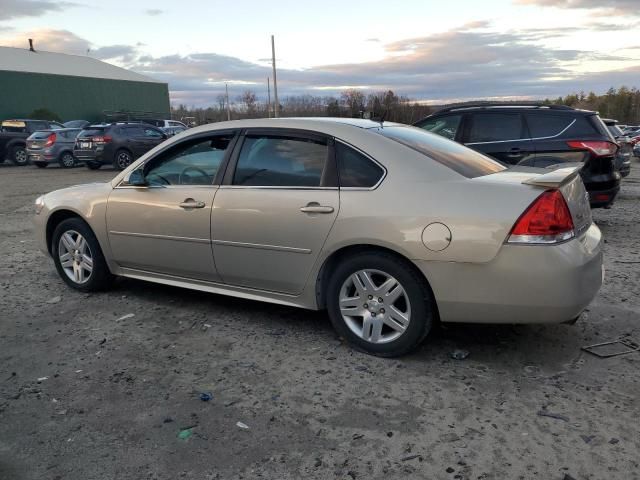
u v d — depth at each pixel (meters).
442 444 2.78
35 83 48.31
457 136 7.82
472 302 3.37
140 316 4.58
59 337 4.16
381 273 3.63
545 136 7.34
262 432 2.91
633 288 5.04
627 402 3.12
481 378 3.44
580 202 3.60
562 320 3.30
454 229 3.33
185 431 2.92
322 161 3.85
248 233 4.05
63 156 21.34
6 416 3.09
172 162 4.56
